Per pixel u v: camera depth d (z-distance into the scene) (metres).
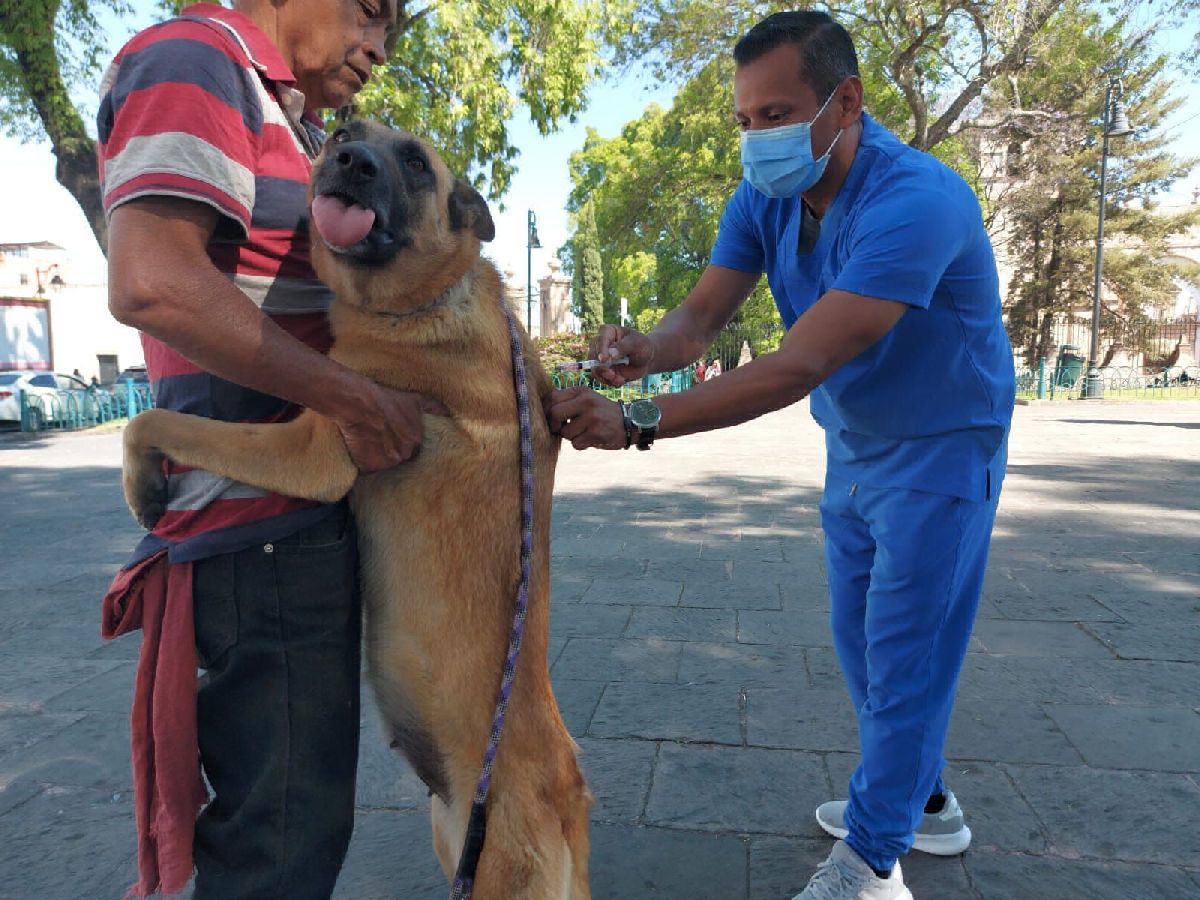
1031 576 5.68
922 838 2.68
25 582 5.81
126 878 2.55
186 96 1.43
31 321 34.84
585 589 5.46
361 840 2.78
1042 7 18.38
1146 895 2.47
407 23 13.95
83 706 3.75
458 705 1.86
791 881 2.56
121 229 1.40
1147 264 30.64
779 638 4.54
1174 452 12.13
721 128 23.52
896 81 19.50
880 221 2.12
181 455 1.61
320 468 1.65
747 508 8.15
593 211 44.28
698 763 3.23
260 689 1.67
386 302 1.86
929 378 2.32
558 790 1.97
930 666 2.39
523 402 1.94
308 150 1.83
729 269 2.90
